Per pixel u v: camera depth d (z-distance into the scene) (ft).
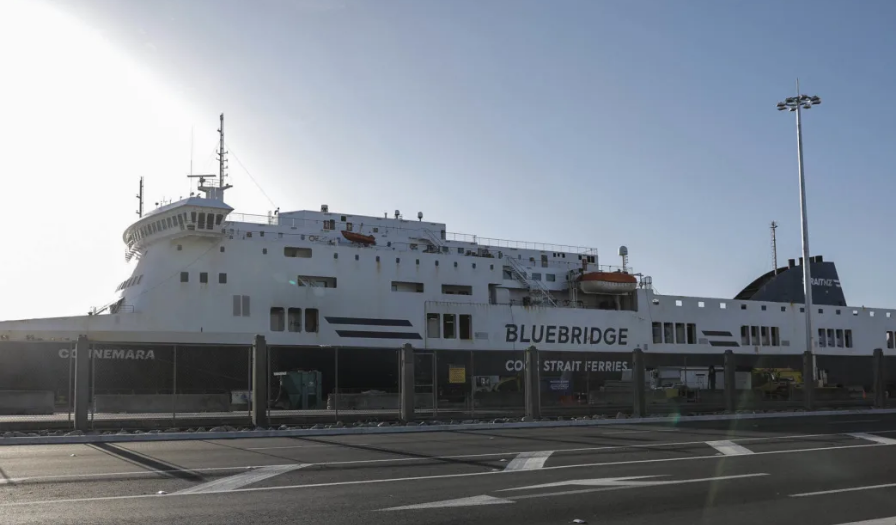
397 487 42.78
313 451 61.21
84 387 78.48
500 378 139.44
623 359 127.13
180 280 141.79
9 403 98.53
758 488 43.39
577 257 213.66
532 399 98.68
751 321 218.79
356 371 148.87
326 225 175.11
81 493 40.27
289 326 150.92
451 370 108.78
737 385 153.07
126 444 68.08
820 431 82.58
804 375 125.49
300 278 153.38
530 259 201.46
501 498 39.45
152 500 38.34
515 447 64.39
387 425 87.71
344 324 155.74
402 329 162.50
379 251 164.04
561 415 107.96
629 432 81.87
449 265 173.17
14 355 110.93
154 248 145.79
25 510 35.50
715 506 37.99
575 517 35.01
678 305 207.10
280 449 62.90
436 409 99.76
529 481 45.16
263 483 43.98
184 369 131.44
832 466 52.85
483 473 48.42
